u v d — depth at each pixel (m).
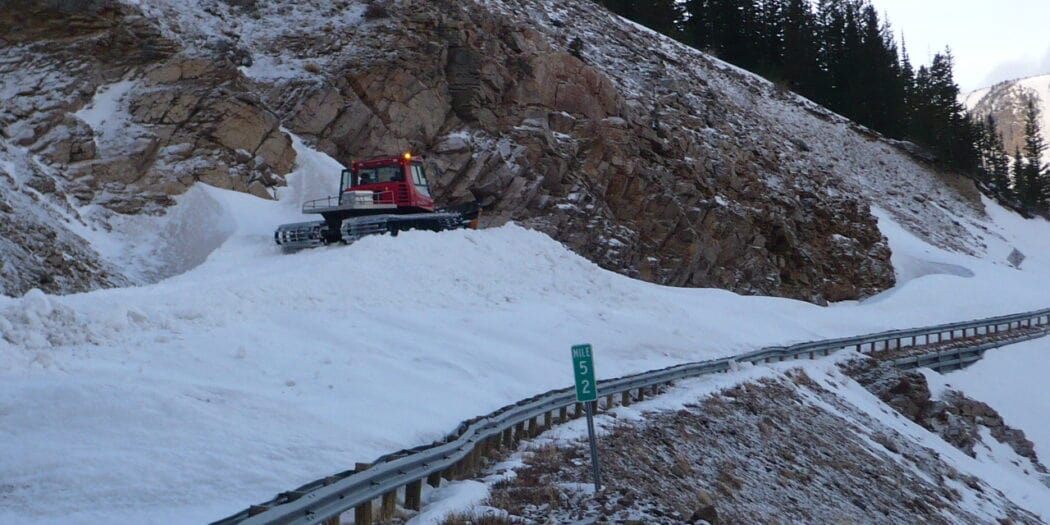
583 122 40.62
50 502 8.87
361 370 14.22
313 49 36.78
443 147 35.69
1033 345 42.69
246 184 29.98
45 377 11.44
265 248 25.92
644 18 87.12
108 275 24.02
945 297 51.09
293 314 16.53
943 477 23.50
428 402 13.46
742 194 49.25
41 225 23.33
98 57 30.17
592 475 12.58
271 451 10.37
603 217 39.19
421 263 21.78
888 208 72.44
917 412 30.61
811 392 25.59
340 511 8.89
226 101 30.75
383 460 10.20
